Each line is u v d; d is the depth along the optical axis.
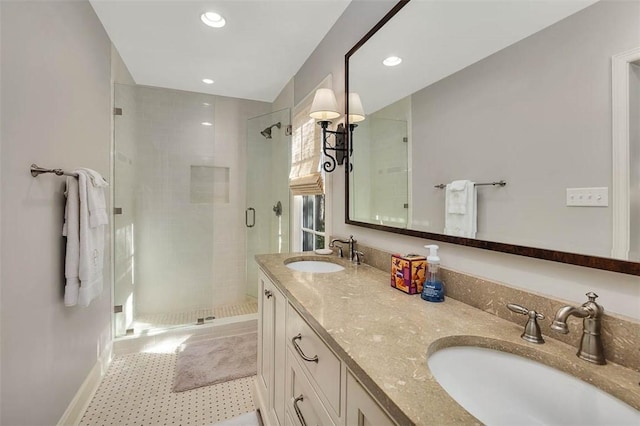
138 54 2.35
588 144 0.69
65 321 1.49
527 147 0.82
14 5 1.08
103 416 1.64
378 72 1.47
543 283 0.80
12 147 1.07
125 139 2.56
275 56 2.37
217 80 2.84
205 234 3.19
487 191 0.93
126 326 2.57
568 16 0.73
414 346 0.69
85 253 1.46
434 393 0.53
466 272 1.02
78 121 1.64
